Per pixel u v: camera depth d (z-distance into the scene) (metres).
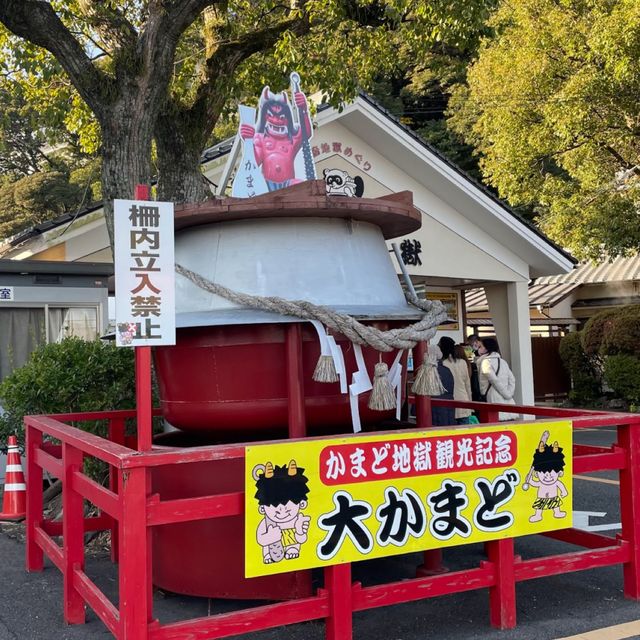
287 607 3.33
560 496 4.05
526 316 13.08
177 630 3.10
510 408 5.44
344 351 4.04
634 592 4.35
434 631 3.90
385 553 3.53
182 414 4.25
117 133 5.98
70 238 8.95
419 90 27.02
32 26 5.76
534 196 16.31
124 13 7.73
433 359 4.26
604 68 13.20
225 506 3.27
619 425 4.37
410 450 3.61
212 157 9.17
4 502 6.71
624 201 14.62
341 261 4.20
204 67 7.23
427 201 11.77
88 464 6.01
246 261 4.12
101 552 5.69
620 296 19.66
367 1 7.77
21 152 26.81
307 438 3.44
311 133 5.05
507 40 14.95
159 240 3.29
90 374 6.23
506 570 3.91
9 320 8.59
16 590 4.72
